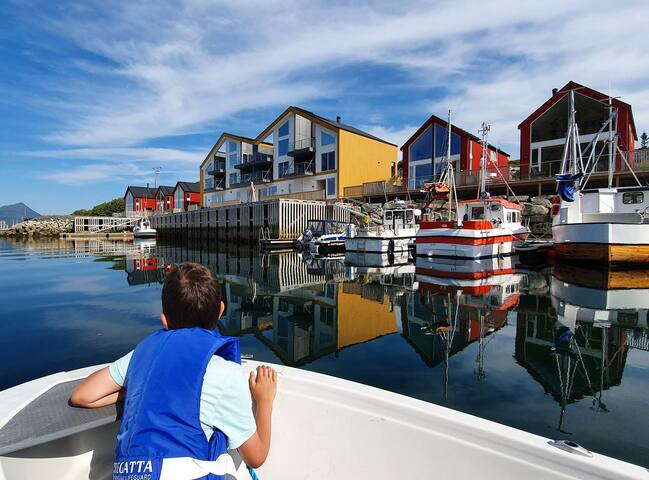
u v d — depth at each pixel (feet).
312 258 65.62
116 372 5.27
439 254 51.93
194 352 4.60
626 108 71.56
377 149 114.73
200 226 129.80
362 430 6.60
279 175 124.06
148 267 50.85
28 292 31.68
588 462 4.83
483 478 5.53
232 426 4.53
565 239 45.57
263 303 27.73
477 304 26.12
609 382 13.14
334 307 26.08
